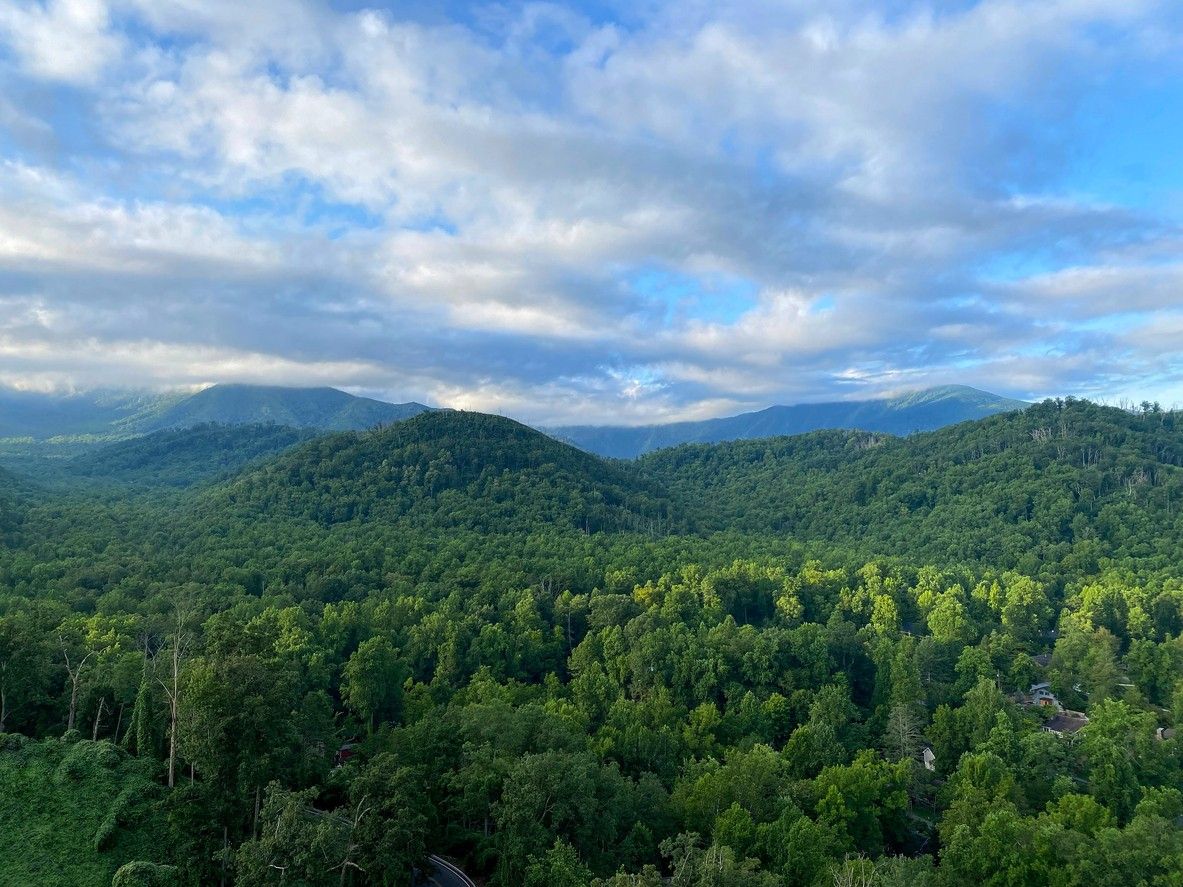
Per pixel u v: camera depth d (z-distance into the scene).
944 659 151.00
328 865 57.97
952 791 95.38
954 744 113.31
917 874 67.62
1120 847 69.12
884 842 91.12
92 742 78.44
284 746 68.44
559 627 163.62
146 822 68.69
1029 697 144.88
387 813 62.75
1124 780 94.62
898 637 161.38
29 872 62.03
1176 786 97.62
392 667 123.00
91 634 118.31
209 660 71.69
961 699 136.62
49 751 76.62
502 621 162.12
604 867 70.44
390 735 90.62
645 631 150.88
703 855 65.25
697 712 116.88
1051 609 183.75
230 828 64.31
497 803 70.88
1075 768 103.44
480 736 83.94
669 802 85.75
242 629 75.50
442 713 95.94
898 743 111.12
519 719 88.06
